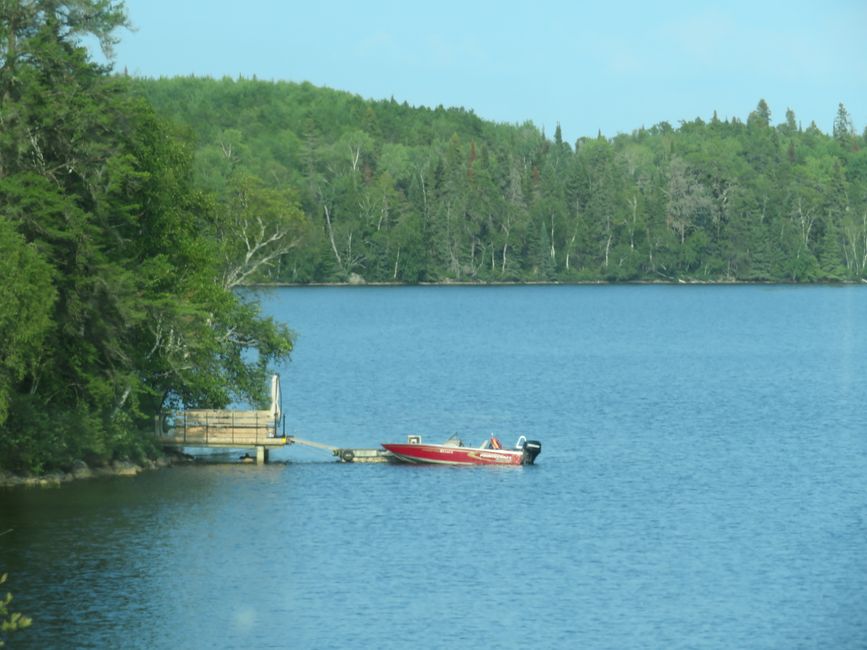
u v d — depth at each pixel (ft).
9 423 433.07
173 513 409.49
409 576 345.92
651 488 468.34
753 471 507.30
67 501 420.77
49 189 436.76
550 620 312.29
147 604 318.04
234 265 633.61
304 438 597.52
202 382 504.84
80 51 444.96
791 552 373.61
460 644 295.07
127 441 473.26
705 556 368.48
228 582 337.31
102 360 465.88
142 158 490.90
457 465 510.99
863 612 317.83
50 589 327.47
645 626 307.78
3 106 430.61
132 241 479.82
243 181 631.97
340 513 416.46
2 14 435.53
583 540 386.73
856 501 446.19
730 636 301.63
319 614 313.73
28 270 400.06
